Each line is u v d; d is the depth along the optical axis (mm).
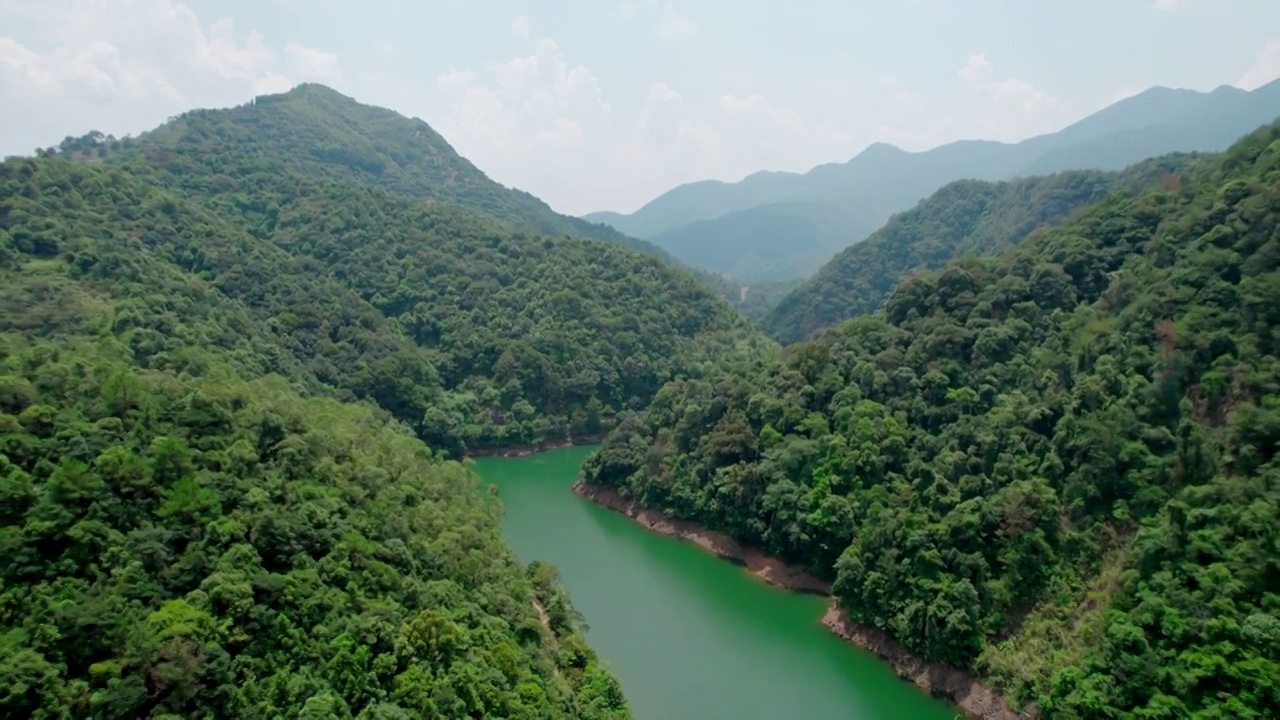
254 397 65250
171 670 37938
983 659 63312
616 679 63656
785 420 95938
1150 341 72375
